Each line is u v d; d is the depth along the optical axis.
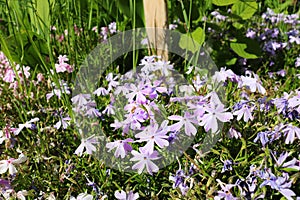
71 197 0.49
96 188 0.49
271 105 0.53
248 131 0.52
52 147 0.55
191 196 0.47
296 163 0.49
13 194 0.49
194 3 0.74
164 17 0.67
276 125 0.50
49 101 0.64
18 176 0.51
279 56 0.78
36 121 0.59
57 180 0.52
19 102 0.60
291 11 1.03
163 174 0.52
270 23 0.89
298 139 0.51
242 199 0.46
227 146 0.52
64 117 0.59
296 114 0.51
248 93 0.55
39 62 0.73
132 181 0.51
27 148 0.56
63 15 0.77
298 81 0.69
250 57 0.72
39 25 0.67
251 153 0.50
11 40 0.72
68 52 0.71
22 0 0.72
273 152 0.50
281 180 0.45
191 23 0.74
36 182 0.52
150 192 0.51
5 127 0.57
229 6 0.88
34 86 0.66
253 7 0.74
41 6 0.69
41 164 0.54
